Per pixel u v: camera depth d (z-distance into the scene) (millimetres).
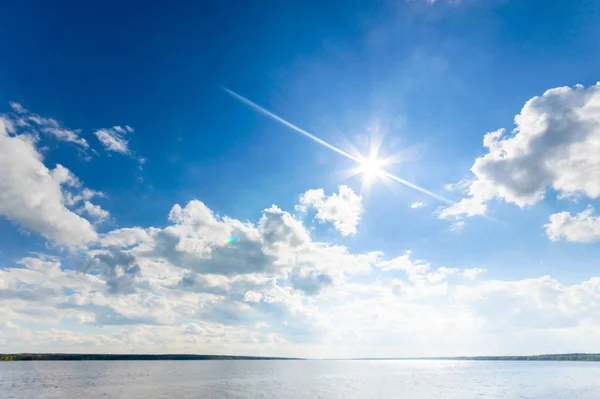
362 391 83312
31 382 95688
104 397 69062
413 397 73562
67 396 70188
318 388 88688
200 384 94750
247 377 122562
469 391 84000
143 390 79938
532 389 87812
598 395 77812
